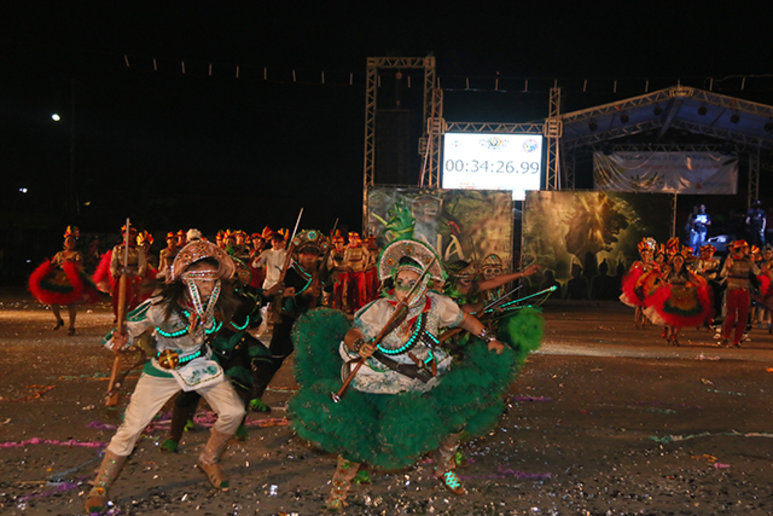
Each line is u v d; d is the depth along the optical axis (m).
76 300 13.68
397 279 4.55
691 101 29.09
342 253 19.75
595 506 4.84
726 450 6.32
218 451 4.96
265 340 12.66
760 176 36.16
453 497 4.95
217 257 4.70
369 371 4.54
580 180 35.69
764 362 12.36
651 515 4.70
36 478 5.15
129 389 8.40
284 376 9.67
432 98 28.83
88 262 31.78
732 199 36.00
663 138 33.22
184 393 5.75
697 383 9.86
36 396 7.91
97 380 8.95
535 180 29.06
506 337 5.52
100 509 4.51
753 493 5.17
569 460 5.91
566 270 27.66
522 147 29.06
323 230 40.66
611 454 6.11
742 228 32.81
